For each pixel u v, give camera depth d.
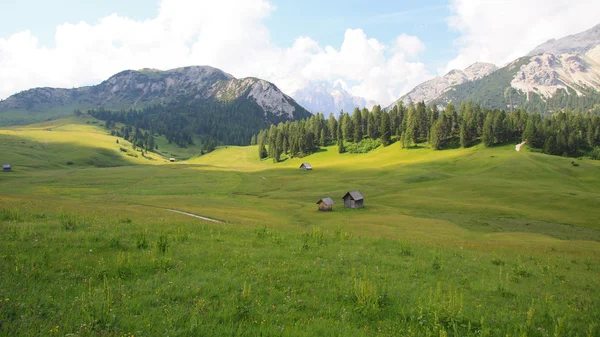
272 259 18.03
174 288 12.16
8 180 119.69
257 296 12.30
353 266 18.31
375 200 99.62
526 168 135.25
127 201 69.88
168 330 8.90
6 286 10.55
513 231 60.81
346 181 138.88
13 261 13.18
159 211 50.34
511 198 92.81
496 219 70.88
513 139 197.75
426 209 83.25
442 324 11.16
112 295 10.52
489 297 15.00
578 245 43.88
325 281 15.10
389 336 10.09
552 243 45.19
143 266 14.28
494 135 193.12
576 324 12.10
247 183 135.50
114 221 28.20
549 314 12.84
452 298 12.97
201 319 9.74
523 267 21.28
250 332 9.43
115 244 17.59
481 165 150.88
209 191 113.19
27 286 10.93
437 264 20.14
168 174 149.38
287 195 110.44
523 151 169.25
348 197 89.12
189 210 58.12
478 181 116.06
